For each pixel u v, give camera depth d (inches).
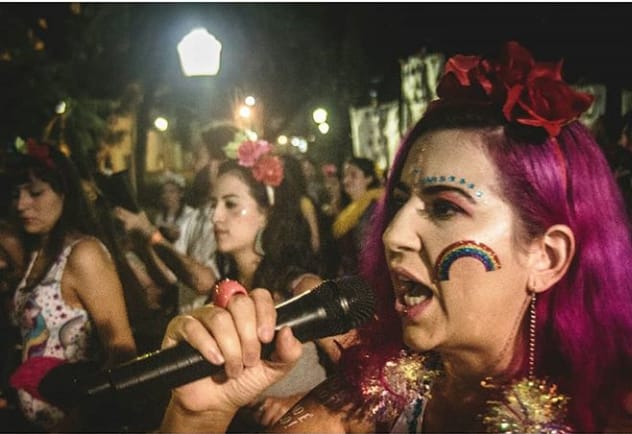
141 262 149.2
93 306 106.2
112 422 99.3
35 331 106.7
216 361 38.1
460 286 39.3
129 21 413.1
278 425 51.4
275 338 39.5
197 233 163.5
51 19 319.9
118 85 364.8
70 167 113.4
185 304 146.6
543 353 41.4
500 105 40.4
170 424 44.4
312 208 131.1
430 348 40.8
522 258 39.6
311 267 115.1
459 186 39.3
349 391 50.4
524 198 39.2
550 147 40.1
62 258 107.0
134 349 108.2
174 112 398.3
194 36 264.8
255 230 116.3
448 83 42.1
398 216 41.2
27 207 107.3
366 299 40.8
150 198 245.9
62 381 46.2
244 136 174.7
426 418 47.4
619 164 141.7
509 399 40.9
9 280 112.0
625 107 290.5
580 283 40.6
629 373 40.4
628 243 42.1
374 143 595.5
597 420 40.3
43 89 252.4
